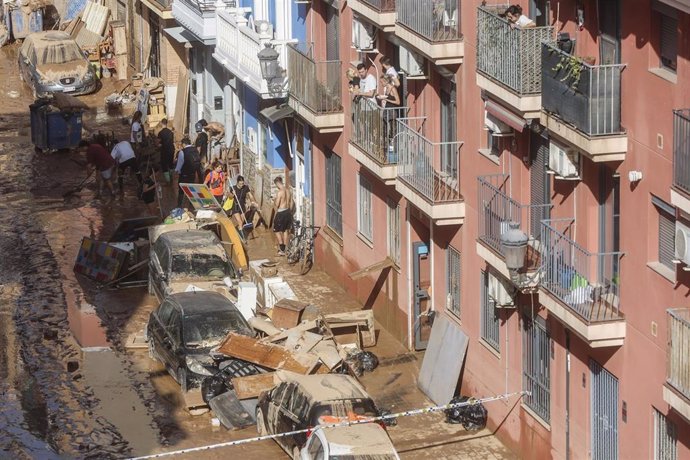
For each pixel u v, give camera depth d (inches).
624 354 853.2
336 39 1378.0
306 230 1465.3
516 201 977.5
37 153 1939.0
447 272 1141.1
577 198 897.5
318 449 923.4
